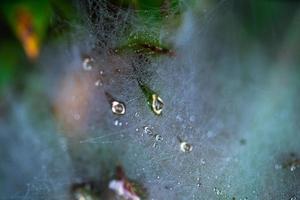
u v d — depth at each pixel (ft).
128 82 0.53
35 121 0.60
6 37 0.59
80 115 0.58
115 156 0.56
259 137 0.60
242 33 0.62
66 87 0.59
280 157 0.59
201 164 0.56
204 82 0.59
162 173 0.55
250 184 0.56
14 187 0.59
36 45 0.59
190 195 0.55
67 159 0.58
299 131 0.61
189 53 0.57
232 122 0.60
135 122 0.54
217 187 0.55
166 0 0.53
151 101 0.52
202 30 0.59
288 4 0.62
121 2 0.53
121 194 0.56
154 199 0.55
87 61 0.57
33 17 0.58
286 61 0.63
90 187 0.57
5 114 0.61
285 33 0.62
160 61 0.54
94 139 0.57
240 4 0.61
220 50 0.61
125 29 0.53
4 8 0.58
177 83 0.55
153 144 0.54
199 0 0.57
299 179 0.57
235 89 0.61
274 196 0.56
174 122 0.55
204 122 0.57
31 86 0.60
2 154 0.60
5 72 0.60
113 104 0.53
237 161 0.58
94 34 0.55
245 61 0.62
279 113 0.62
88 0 0.55
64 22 0.57
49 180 0.59
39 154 0.60
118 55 0.53
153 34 0.53
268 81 0.63
